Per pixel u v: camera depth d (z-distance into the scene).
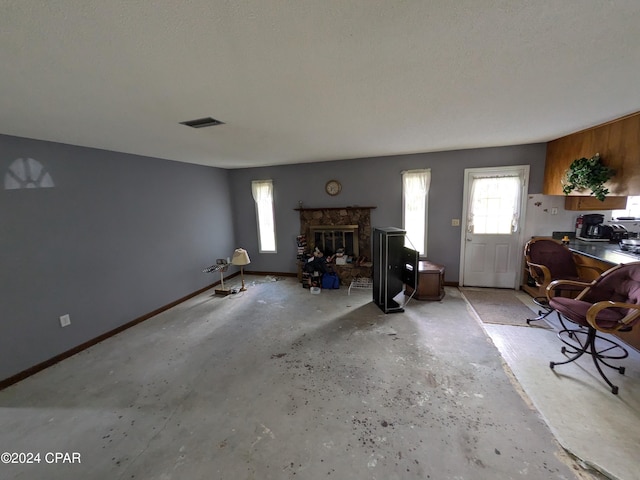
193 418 2.08
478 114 2.39
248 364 2.72
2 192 2.47
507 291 4.34
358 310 3.90
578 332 2.80
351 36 1.20
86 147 3.11
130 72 1.45
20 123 2.20
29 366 2.65
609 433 1.81
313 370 2.59
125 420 2.08
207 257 5.05
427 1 1.00
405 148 3.96
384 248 3.69
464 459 1.68
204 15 1.03
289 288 4.96
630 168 2.52
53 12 0.97
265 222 5.62
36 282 2.71
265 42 1.23
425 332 3.21
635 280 2.28
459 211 4.46
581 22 1.14
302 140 3.19
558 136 3.48
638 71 1.61
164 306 4.14
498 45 1.31
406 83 1.71
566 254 3.35
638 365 2.44
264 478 1.61
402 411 2.07
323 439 1.86
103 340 3.28
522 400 2.12
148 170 3.87
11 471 1.71
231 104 1.97
